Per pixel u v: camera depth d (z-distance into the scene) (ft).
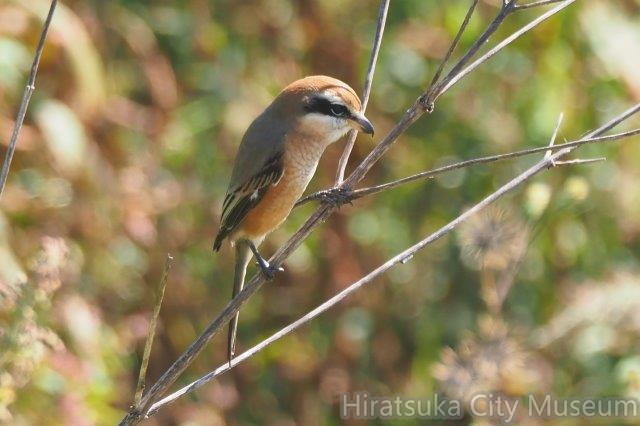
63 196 36.37
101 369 34.30
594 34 39.91
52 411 31.17
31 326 22.22
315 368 41.86
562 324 33.71
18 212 35.60
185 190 40.32
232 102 41.78
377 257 43.01
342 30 43.70
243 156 29.48
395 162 43.57
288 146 28.89
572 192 29.71
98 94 36.47
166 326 40.40
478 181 42.73
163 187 39.52
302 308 42.57
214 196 41.14
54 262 22.65
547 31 41.11
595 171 41.16
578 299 34.40
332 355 42.09
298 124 28.81
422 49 43.45
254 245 29.81
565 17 40.65
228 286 42.22
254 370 41.78
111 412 33.71
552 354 35.91
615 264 40.63
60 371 31.83
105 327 36.91
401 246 43.27
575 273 41.55
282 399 41.70
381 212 43.52
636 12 41.32
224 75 42.50
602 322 33.40
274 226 29.73
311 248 42.32
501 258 28.86
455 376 29.07
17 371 22.49
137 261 39.29
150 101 41.37
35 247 33.73
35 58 21.06
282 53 43.57
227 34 43.45
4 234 32.96
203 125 41.42
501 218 29.04
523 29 23.11
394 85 43.86
